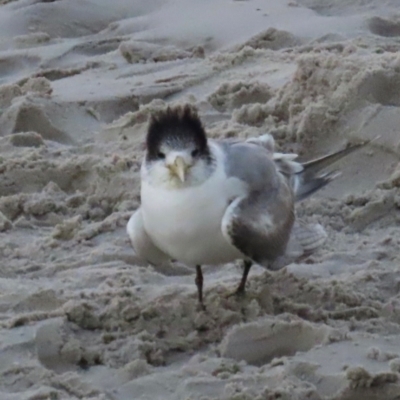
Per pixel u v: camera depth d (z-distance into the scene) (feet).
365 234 40.81
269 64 57.52
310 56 48.32
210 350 32.01
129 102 55.06
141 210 33.76
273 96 51.21
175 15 70.33
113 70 61.31
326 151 45.73
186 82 56.80
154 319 33.40
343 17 66.64
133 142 48.96
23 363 30.07
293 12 68.13
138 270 37.27
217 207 31.71
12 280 36.63
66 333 32.22
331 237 40.29
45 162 46.16
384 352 30.32
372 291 35.55
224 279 36.42
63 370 30.89
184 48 65.16
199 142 31.45
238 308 34.06
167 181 31.30
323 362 29.96
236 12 68.90
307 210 42.29
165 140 31.32
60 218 43.24
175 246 32.42
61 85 58.29
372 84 46.29
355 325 33.04
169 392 29.30
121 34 69.51
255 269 37.55
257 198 32.53
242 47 62.95
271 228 32.53
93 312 33.30
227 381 29.30
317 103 46.62
